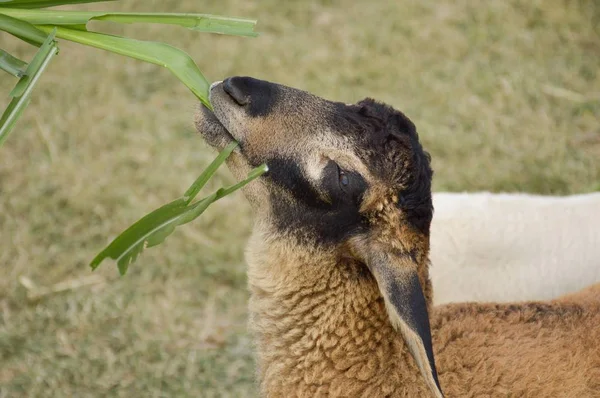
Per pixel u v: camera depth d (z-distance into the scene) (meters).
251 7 12.62
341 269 5.09
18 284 8.51
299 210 5.16
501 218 7.09
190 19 4.85
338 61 11.66
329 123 5.14
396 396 5.04
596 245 7.07
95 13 4.80
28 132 10.57
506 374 5.10
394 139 5.05
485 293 6.98
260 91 5.30
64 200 9.48
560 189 9.57
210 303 8.50
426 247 5.08
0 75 11.64
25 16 4.78
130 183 9.80
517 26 12.11
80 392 7.47
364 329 5.07
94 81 11.45
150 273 8.71
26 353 7.80
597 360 5.20
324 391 5.13
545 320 5.41
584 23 12.07
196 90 4.92
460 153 10.08
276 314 5.25
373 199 4.96
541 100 10.85
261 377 5.42
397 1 12.70
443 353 5.17
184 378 7.65
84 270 8.77
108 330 8.11
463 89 11.10
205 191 9.72
